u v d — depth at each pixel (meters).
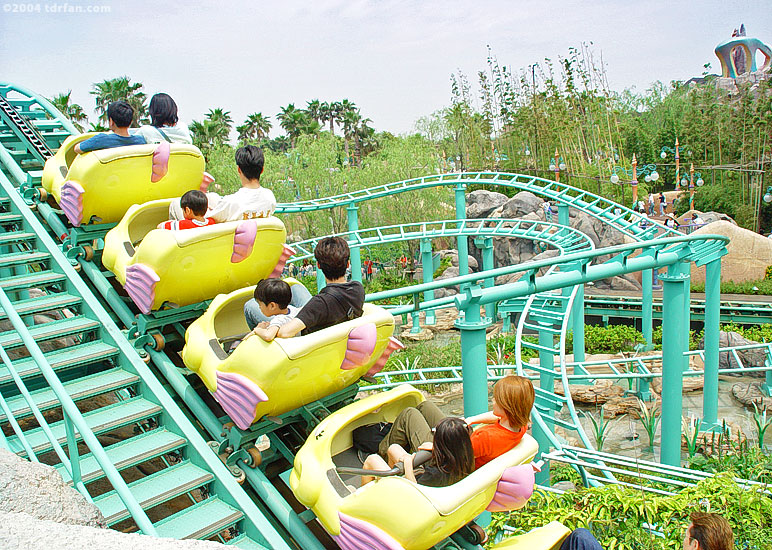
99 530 3.47
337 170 44.25
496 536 6.75
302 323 4.43
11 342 5.54
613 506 6.73
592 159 46.69
